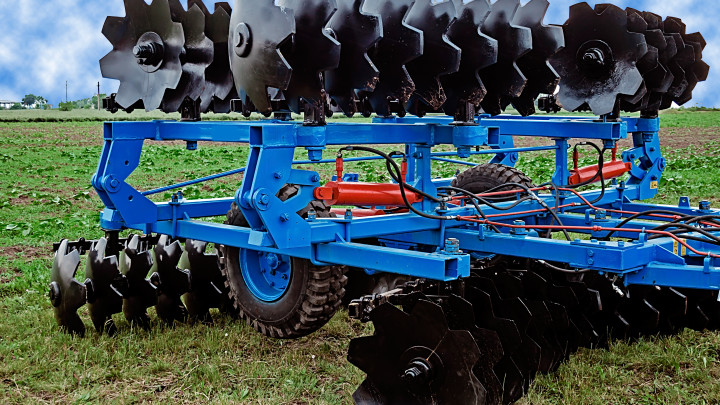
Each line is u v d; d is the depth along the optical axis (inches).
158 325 220.4
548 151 900.6
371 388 159.8
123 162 211.6
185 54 201.0
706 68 269.0
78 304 207.0
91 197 519.2
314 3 159.0
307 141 170.9
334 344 210.2
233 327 223.0
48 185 597.9
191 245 228.5
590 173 244.5
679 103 267.0
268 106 166.1
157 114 2161.7
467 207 208.8
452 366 147.7
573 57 231.5
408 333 153.4
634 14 231.1
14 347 200.7
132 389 177.0
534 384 172.6
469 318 154.1
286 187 198.4
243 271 215.6
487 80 196.5
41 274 277.1
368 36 161.3
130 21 213.9
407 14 169.9
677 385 173.6
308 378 181.9
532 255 179.8
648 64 227.3
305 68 163.5
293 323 200.7
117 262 213.8
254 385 178.2
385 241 222.2
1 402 168.7
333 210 229.1
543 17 208.2
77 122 1930.4
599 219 195.5
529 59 211.9
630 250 160.1
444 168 650.8
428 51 177.9
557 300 184.5
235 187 553.3
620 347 196.5
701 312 199.6
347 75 168.1
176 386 179.2
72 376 182.9
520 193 242.4
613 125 223.0
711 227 201.9
